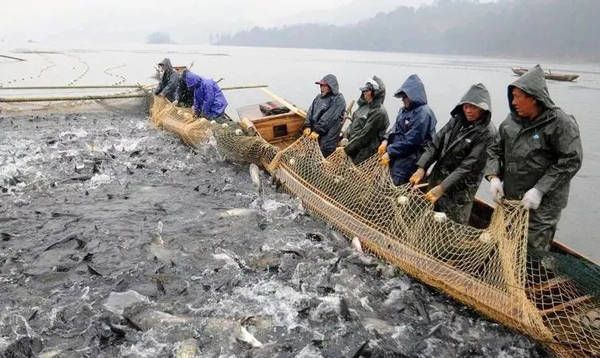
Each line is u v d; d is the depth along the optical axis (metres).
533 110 5.83
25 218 8.97
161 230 8.70
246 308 6.45
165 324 5.93
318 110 11.23
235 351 5.55
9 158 12.52
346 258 7.73
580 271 6.11
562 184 5.75
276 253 7.87
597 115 33.38
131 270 7.28
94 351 5.48
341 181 9.19
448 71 82.56
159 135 15.85
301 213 9.55
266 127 13.89
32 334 5.72
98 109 19.50
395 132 8.47
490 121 6.91
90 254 7.61
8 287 6.71
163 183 11.28
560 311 5.80
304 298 6.66
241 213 9.43
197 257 7.78
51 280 6.94
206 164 12.85
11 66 52.47
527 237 6.01
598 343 5.38
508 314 5.82
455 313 6.48
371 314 6.45
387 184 8.04
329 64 90.38
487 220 8.71
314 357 5.56
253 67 72.25
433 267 6.89
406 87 8.09
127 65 61.19
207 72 58.91
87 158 12.83
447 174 7.43
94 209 9.55
